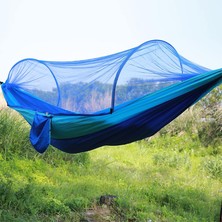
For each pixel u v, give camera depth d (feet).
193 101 17.25
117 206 25.23
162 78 17.06
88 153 37.99
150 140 52.90
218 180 39.93
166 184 34.06
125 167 39.93
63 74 19.04
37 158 33.81
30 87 19.97
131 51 17.02
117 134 17.39
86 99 17.31
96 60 18.76
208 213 27.50
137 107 16.61
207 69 18.45
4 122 34.37
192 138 53.01
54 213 22.84
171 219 25.04
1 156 31.42
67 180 30.78
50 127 17.65
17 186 25.77
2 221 20.02
